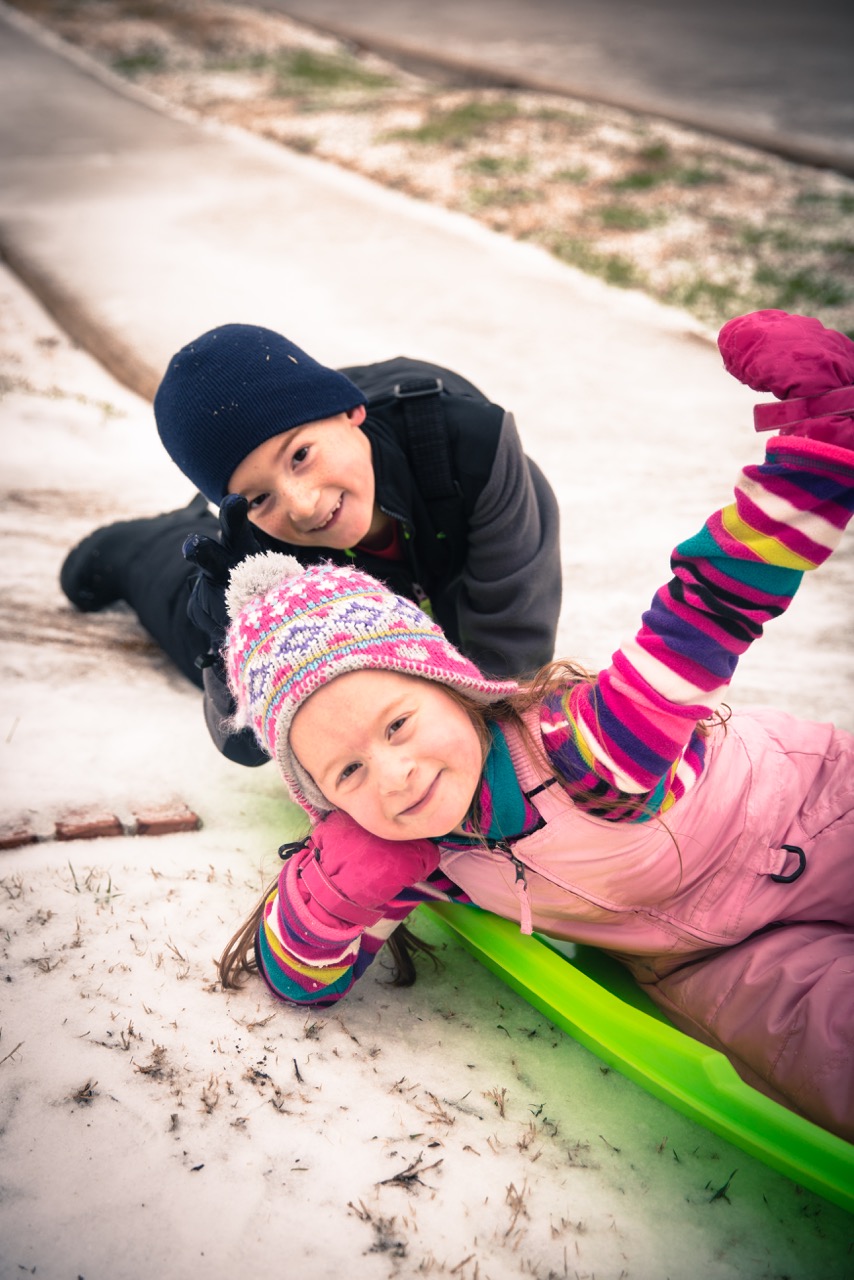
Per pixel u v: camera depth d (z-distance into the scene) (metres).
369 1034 2.07
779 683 3.18
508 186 8.98
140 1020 2.05
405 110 11.61
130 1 19.41
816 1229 1.76
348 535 2.41
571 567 3.84
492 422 2.60
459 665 1.91
